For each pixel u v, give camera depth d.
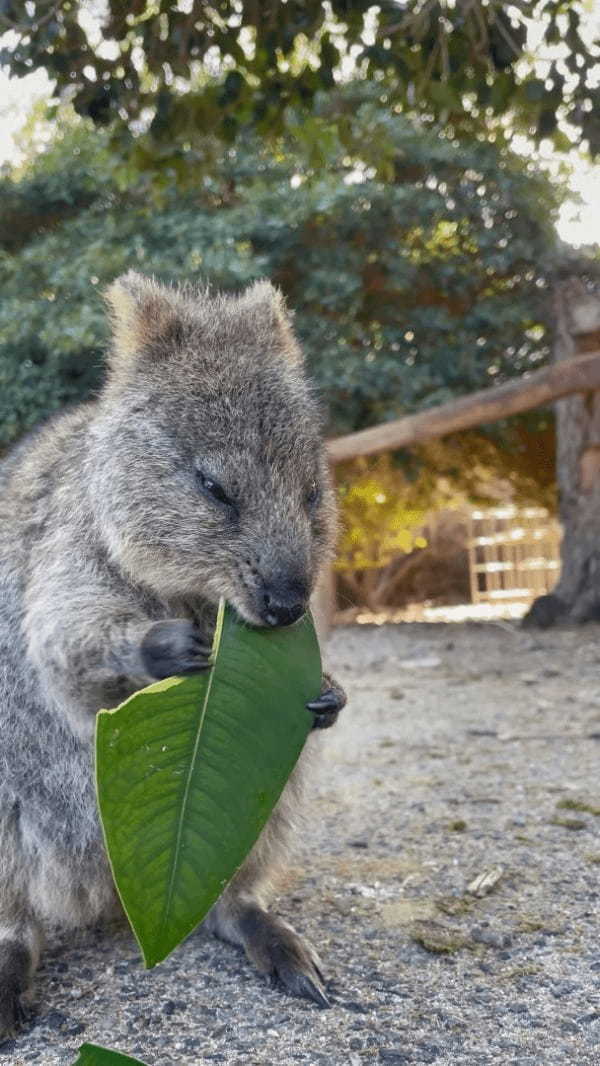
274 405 0.79
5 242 3.09
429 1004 0.78
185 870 0.66
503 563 4.41
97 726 0.66
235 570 0.77
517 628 2.52
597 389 2.03
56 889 0.82
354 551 3.82
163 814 0.67
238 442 0.78
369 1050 0.74
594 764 1.21
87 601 0.78
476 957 0.82
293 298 2.88
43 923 0.84
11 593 0.83
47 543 0.81
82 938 0.86
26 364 2.69
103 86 1.27
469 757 1.28
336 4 1.20
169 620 0.75
